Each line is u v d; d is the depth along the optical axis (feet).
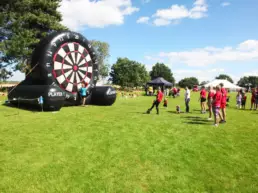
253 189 14.05
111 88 52.29
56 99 39.01
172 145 21.49
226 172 16.24
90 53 50.47
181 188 13.85
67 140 21.80
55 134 23.71
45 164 16.28
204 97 44.83
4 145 19.83
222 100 34.19
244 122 35.17
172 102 72.74
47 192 12.80
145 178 14.88
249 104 77.82
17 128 25.82
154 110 46.88
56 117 33.40
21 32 92.79
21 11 100.27
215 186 14.26
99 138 22.80
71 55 46.47
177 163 17.40
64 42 45.21
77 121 30.71
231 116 42.52
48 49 42.91
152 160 17.74
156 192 13.29
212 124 32.30
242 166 17.33
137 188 13.61
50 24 101.86
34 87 41.32
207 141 23.26
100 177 14.73
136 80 249.96
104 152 19.02
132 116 36.60
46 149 19.21
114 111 41.96
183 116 39.19
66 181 14.05
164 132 26.32
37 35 104.99
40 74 43.27
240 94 62.34
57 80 44.55
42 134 23.56
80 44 48.19
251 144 22.76
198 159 18.38
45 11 106.52
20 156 17.52
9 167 15.55
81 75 48.85
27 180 13.94
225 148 21.31
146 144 21.49
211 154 19.58
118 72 252.21
